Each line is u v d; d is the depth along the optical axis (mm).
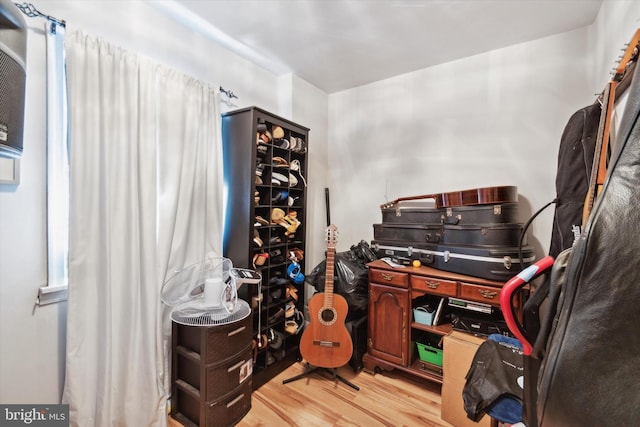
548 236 1907
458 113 2225
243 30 1854
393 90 2537
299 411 1649
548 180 1908
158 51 1648
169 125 1633
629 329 386
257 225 1909
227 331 1531
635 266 388
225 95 2037
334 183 2904
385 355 1983
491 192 1765
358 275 2109
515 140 2012
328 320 1934
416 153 2422
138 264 1461
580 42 1801
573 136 1506
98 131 1342
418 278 1858
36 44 1202
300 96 2555
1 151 771
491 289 1613
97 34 1386
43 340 1248
